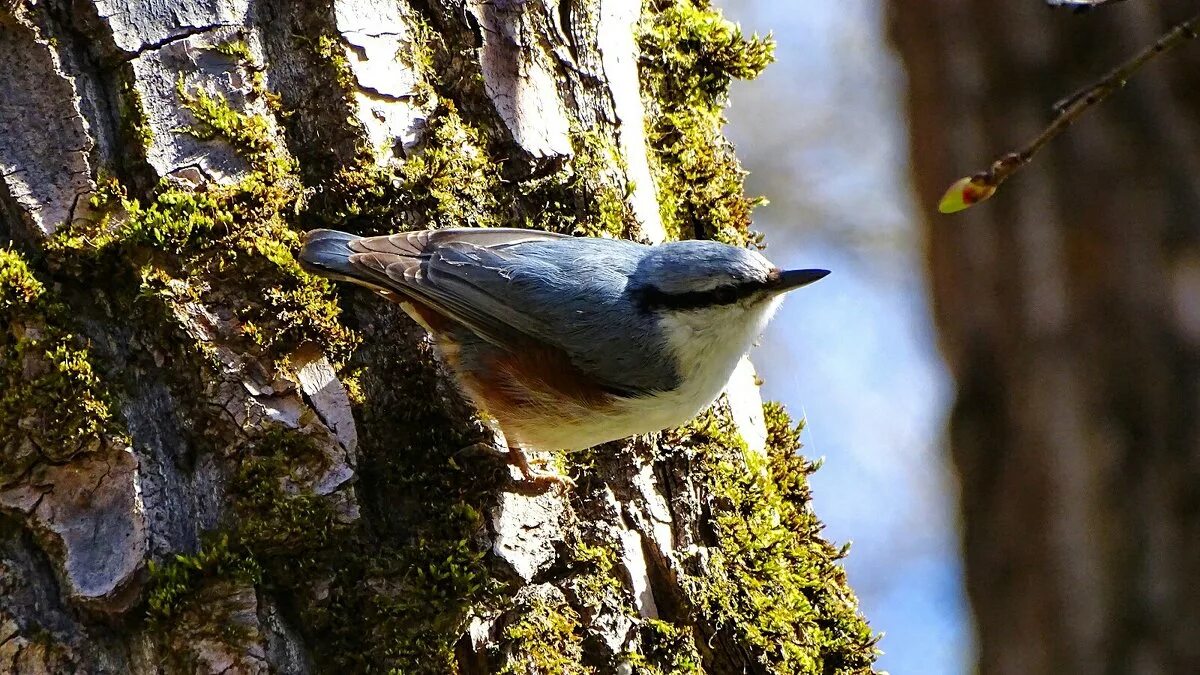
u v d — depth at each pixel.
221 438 6.95
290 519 6.87
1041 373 12.55
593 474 8.11
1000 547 13.12
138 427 6.83
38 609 6.42
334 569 7.02
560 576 7.70
